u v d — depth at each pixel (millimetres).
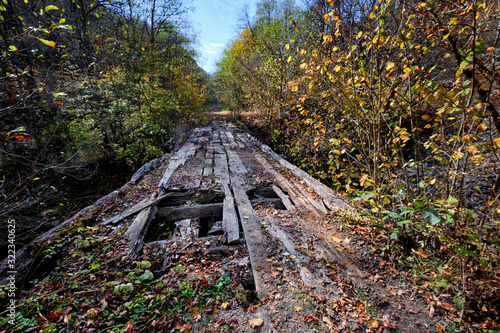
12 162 5891
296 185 5379
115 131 9969
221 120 20953
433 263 2627
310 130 7039
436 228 2570
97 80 7984
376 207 3033
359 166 5145
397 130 2754
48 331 1823
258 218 3875
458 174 2693
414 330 1948
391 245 2930
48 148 7059
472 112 2301
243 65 14508
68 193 7207
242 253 3029
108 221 3688
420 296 2299
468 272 2410
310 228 3559
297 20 10234
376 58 2980
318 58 3395
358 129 3691
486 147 2064
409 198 3018
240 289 2346
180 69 15594
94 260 2779
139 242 3209
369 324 1987
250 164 7266
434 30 2602
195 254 2975
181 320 2016
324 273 2590
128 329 1894
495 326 1940
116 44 9336
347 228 3494
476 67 2365
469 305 2129
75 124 7605
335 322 2002
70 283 2391
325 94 3688
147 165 6598
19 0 4652
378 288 2398
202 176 5910
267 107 12117
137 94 9758
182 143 10805
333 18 3076
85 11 9227
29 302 2088
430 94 2334
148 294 2273
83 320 1970
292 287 2385
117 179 8836
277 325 1975
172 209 4254
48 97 5207
